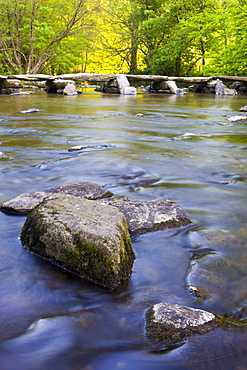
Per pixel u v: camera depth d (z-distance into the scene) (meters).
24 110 11.52
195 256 2.36
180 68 35.62
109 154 5.31
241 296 1.93
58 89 21.70
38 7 28.02
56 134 7.14
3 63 30.02
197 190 3.78
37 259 2.26
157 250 2.42
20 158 5.04
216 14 29.50
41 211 2.45
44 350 1.50
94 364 1.43
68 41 32.97
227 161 5.11
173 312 1.69
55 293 1.91
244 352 1.49
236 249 2.47
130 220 2.71
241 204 3.38
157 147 6.02
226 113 12.11
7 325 1.65
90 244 2.07
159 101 17.16
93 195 3.25
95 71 44.09
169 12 33.59
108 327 1.64
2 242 2.48
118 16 36.25
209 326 1.64
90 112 11.49
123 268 2.08
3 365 1.41
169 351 1.49
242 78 24.84
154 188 3.81
